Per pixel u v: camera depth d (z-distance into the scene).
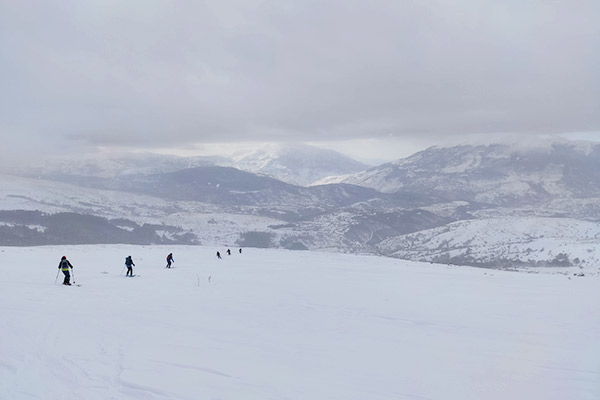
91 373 9.88
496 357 12.74
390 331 16.17
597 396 9.71
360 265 50.78
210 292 25.30
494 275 41.97
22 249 59.62
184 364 10.96
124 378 9.65
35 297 20.45
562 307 21.89
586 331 16.30
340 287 29.53
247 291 26.23
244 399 8.88
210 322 16.67
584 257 150.62
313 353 12.84
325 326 16.81
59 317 15.62
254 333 15.18
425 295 26.25
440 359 12.49
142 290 25.12
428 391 9.90
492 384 10.39
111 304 19.66
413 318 18.75
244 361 11.60
